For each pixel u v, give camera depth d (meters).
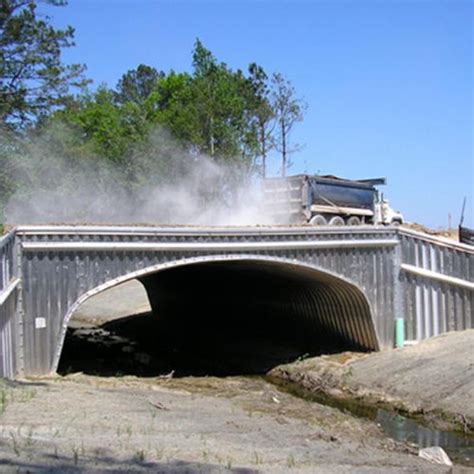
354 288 22.88
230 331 32.03
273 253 20.92
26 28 36.00
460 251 24.42
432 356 20.72
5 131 37.44
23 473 7.09
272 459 9.84
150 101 56.25
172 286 33.25
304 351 26.59
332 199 31.45
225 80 47.25
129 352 27.91
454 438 15.23
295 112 50.31
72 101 39.03
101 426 10.85
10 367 16.27
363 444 12.88
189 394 17.83
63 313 17.69
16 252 17.05
